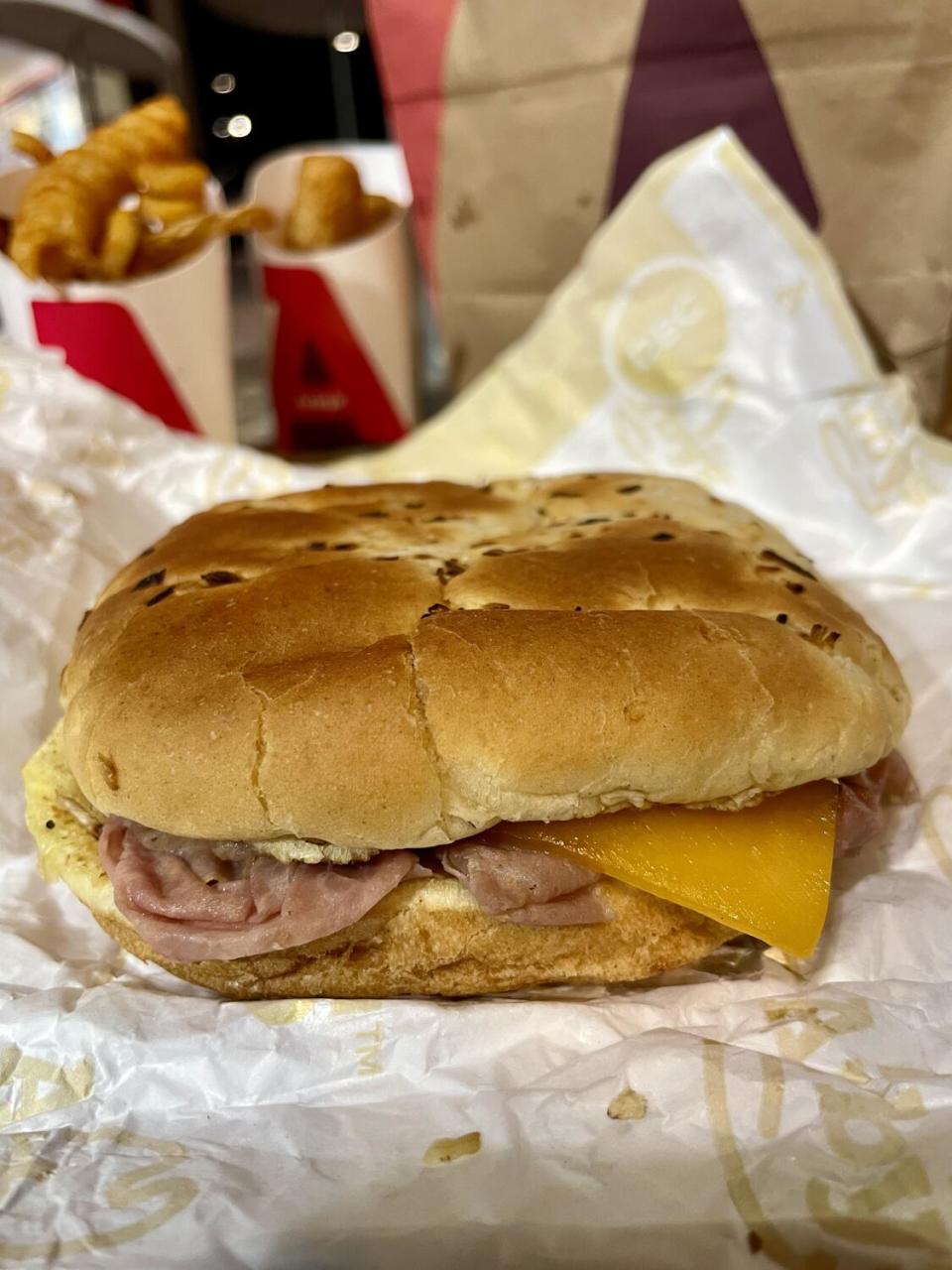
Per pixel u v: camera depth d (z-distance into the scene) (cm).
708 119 21
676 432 22
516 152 23
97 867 14
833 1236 10
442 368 31
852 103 20
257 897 13
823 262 21
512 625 13
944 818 15
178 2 35
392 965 13
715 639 13
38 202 20
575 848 13
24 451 20
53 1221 11
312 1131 12
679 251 22
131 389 22
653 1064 12
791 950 12
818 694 13
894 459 20
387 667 12
